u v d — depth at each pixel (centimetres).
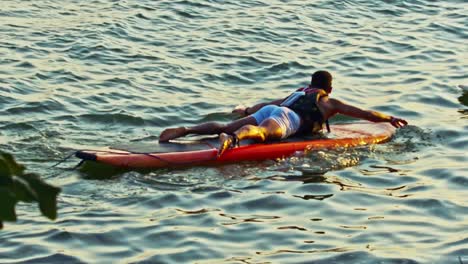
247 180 815
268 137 898
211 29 1480
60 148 894
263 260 633
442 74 1277
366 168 860
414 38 1489
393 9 1692
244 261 630
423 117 1061
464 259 637
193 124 1029
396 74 1278
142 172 822
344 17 1620
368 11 1673
